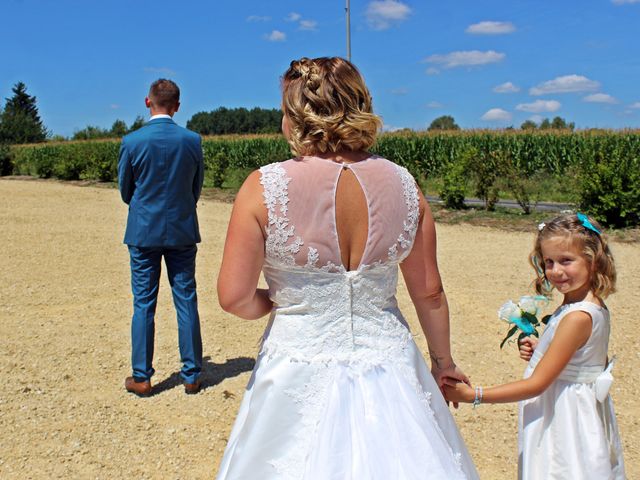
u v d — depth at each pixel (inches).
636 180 479.2
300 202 71.1
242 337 231.0
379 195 73.3
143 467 139.3
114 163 1083.9
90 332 233.6
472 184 596.1
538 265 98.0
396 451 69.4
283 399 71.8
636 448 144.7
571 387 90.7
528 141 933.2
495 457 142.5
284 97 75.1
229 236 73.0
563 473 89.0
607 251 91.5
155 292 178.5
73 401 173.2
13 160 1318.9
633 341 218.1
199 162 174.7
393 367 74.5
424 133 1065.5
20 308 265.0
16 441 150.1
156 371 196.5
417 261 78.7
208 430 157.1
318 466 67.9
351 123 71.9
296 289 73.4
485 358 204.5
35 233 474.6
